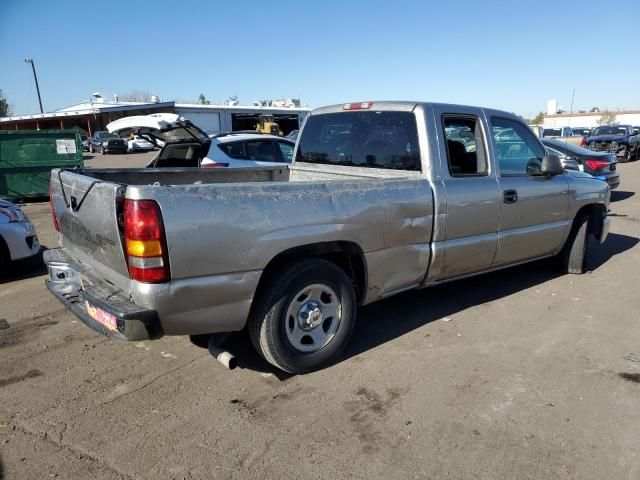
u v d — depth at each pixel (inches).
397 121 171.5
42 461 106.3
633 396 132.6
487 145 181.0
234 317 125.8
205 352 157.2
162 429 117.7
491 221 180.2
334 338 146.3
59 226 159.8
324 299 145.3
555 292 213.2
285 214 128.8
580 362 151.1
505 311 191.3
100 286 129.4
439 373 144.3
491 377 142.0
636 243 306.3
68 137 497.4
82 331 173.3
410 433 116.6
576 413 124.7
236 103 1739.7
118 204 115.0
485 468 105.2
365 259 147.9
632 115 2824.8
